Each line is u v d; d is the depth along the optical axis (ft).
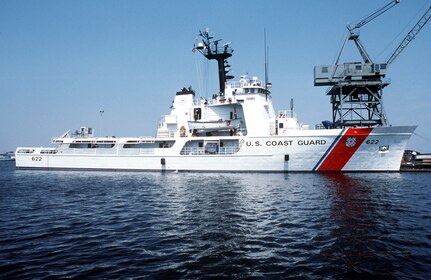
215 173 117.19
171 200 65.36
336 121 139.54
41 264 30.22
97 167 135.44
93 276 27.17
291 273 27.45
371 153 105.29
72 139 139.95
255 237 38.11
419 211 51.24
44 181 105.29
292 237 37.86
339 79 141.69
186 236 38.99
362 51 150.20
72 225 46.03
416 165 126.72
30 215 53.47
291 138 109.60
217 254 32.35
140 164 128.57
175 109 132.67
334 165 107.76
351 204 57.26
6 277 27.17
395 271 27.50
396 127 101.45
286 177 100.78
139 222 47.09
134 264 29.86
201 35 134.51
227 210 54.08
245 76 122.42
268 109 123.95
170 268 28.76
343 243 35.22
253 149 114.01
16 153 148.46
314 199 62.64
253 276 26.89
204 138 120.26
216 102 125.90
